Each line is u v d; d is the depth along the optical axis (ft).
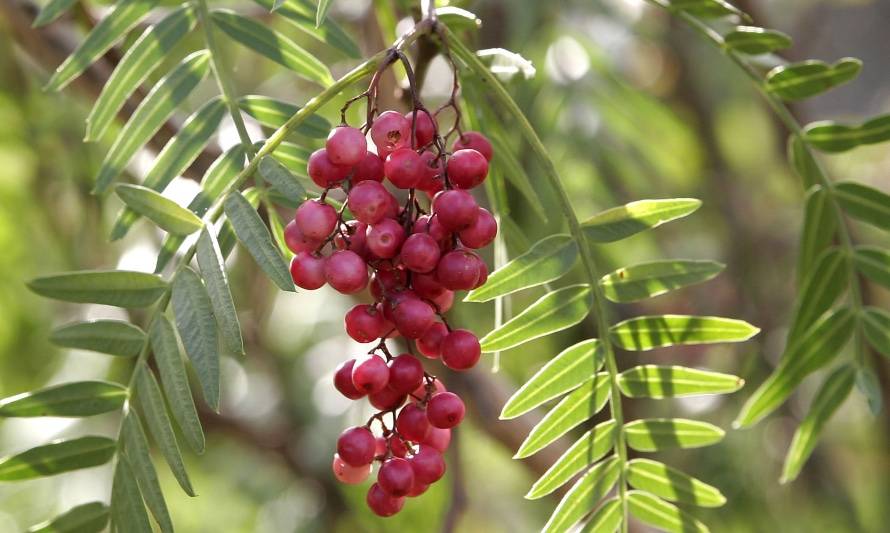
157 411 1.53
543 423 1.59
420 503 2.82
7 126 2.49
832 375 1.79
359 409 2.68
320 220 1.49
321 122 1.66
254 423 2.86
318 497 2.94
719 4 1.75
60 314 2.71
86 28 1.98
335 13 2.11
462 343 1.53
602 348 1.60
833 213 1.79
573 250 1.58
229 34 1.67
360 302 2.00
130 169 1.98
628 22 2.58
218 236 1.58
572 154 2.39
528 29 2.33
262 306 2.82
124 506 1.56
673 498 1.61
